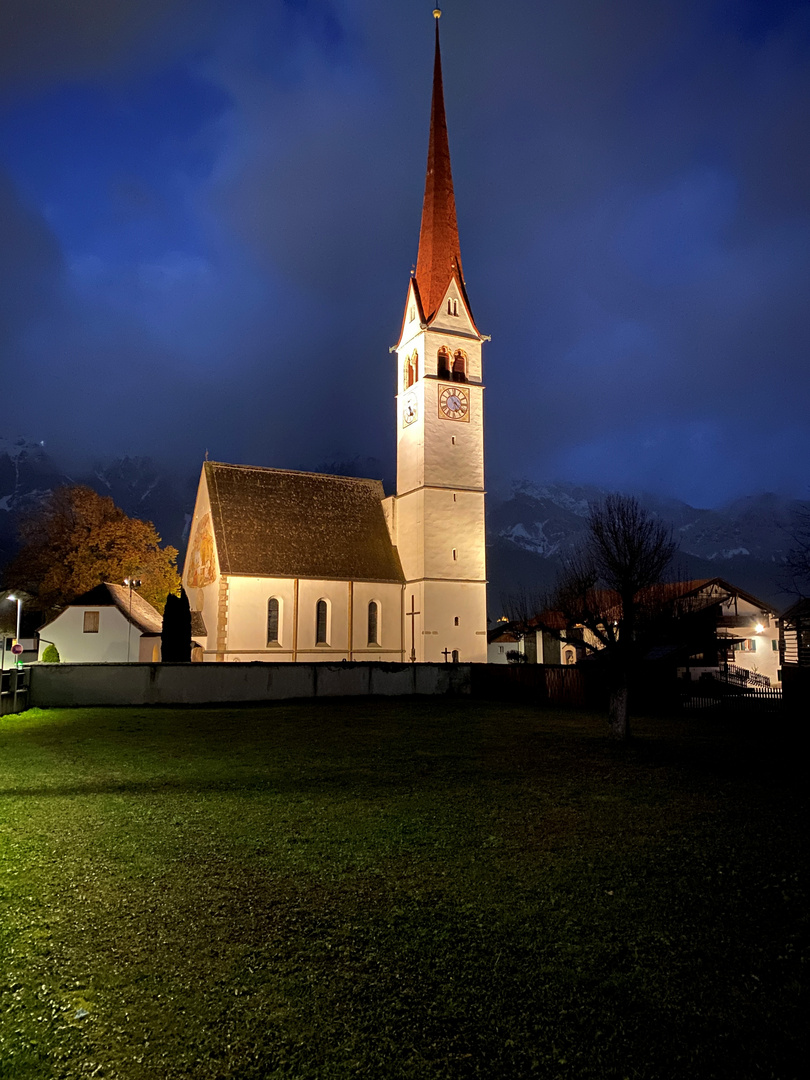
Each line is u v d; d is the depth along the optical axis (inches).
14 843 492.4
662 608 1301.7
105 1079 246.1
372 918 366.9
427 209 2581.2
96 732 1066.1
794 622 2239.2
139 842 495.2
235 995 294.5
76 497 2659.9
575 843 492.7
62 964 320.5
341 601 2327.8
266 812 579.5
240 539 2257.6
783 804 606.5
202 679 1507.1
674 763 811.4
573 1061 253.6
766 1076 244.8
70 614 2320.4
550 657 2842.0
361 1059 254.8
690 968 315.0
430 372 2443.4
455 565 2393.0
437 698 1653.5
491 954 328.2
